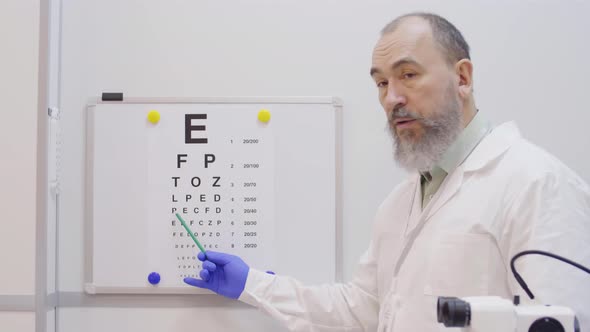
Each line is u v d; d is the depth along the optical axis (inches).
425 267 36.2
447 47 36.5
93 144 47.8
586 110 47.1
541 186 32.8
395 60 36.0
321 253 47.1
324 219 47.2
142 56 47.9
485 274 33.8
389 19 47.5
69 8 47.9
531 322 23.2
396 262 38.8
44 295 44.4
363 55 47.6
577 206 32.7
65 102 48.0
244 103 47.6
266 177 47.4
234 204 47.3
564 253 30.9
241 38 47.7
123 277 47.2
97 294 47.5
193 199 47.4
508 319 23.2
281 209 47.3
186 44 47.8
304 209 47.3
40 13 45.0
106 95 47.8
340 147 47.4
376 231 43.1
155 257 47.2
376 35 47.6
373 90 47.6
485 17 47.3
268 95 47.8
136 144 47.7
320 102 47.4
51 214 45.7
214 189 47.4
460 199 36.2
